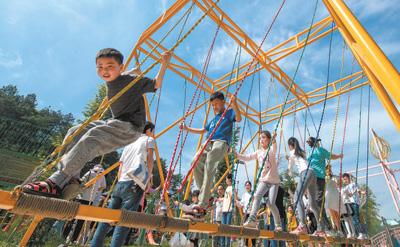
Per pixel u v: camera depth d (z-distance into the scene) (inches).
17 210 75.4
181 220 125.2
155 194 231.1
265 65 336.5
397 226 483.2
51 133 588.1
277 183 209.3
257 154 223.9
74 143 103.9
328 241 217.9
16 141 542.0
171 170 139.4
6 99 1585.9
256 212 195.2
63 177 89.0
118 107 110.9
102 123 109.7
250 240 299.6
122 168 177.0
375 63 102.8
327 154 254.4
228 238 295.6
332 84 383.6
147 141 177.2
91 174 279.9
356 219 282.2
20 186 76.0
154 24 290.4
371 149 570.9
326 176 267.6
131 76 112.0
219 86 386.9
